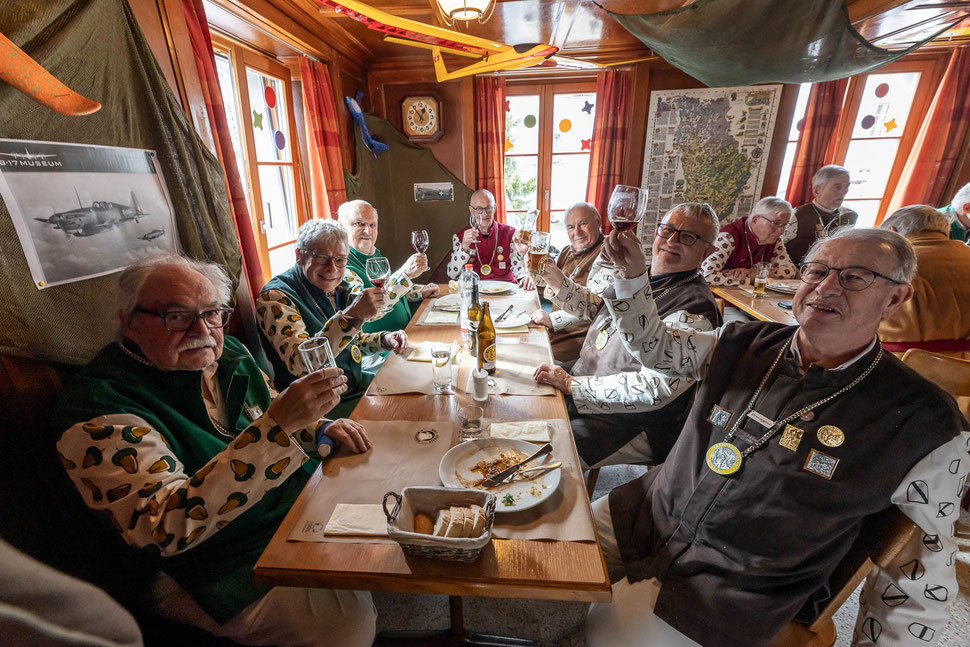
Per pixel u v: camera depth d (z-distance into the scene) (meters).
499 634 1.29
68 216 1.08
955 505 0.73
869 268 0.78
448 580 0.69
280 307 1.56
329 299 1.78
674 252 1.50
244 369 1.15
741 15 1.94
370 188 3.70
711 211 1.49
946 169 3.49
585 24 2.83
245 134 2.43
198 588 0.88
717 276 2.71
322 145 2.90
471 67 2.38
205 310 0.92
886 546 0.78
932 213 1.66
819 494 0.79
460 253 3.05
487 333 1.52
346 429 1.05
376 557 0.73
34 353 0.98
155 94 1.38
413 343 1.69
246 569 0.92
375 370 1.90
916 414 0.75
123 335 0.93
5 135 0.94
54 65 1.05
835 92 3.43
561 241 4.28
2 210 0.94
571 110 3.86
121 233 1.25
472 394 1.29
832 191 2.83
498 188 3.88
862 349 0.85
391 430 1.10
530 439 1.06
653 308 1.11
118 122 1.25
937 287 1.58
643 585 0.95
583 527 0.79
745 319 2.81
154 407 0.89
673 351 1.12
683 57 2.41
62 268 1.07
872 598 0.83
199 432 0.95
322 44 2.78
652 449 1.45
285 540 0.77
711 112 3.58
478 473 0.92
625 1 2.40
